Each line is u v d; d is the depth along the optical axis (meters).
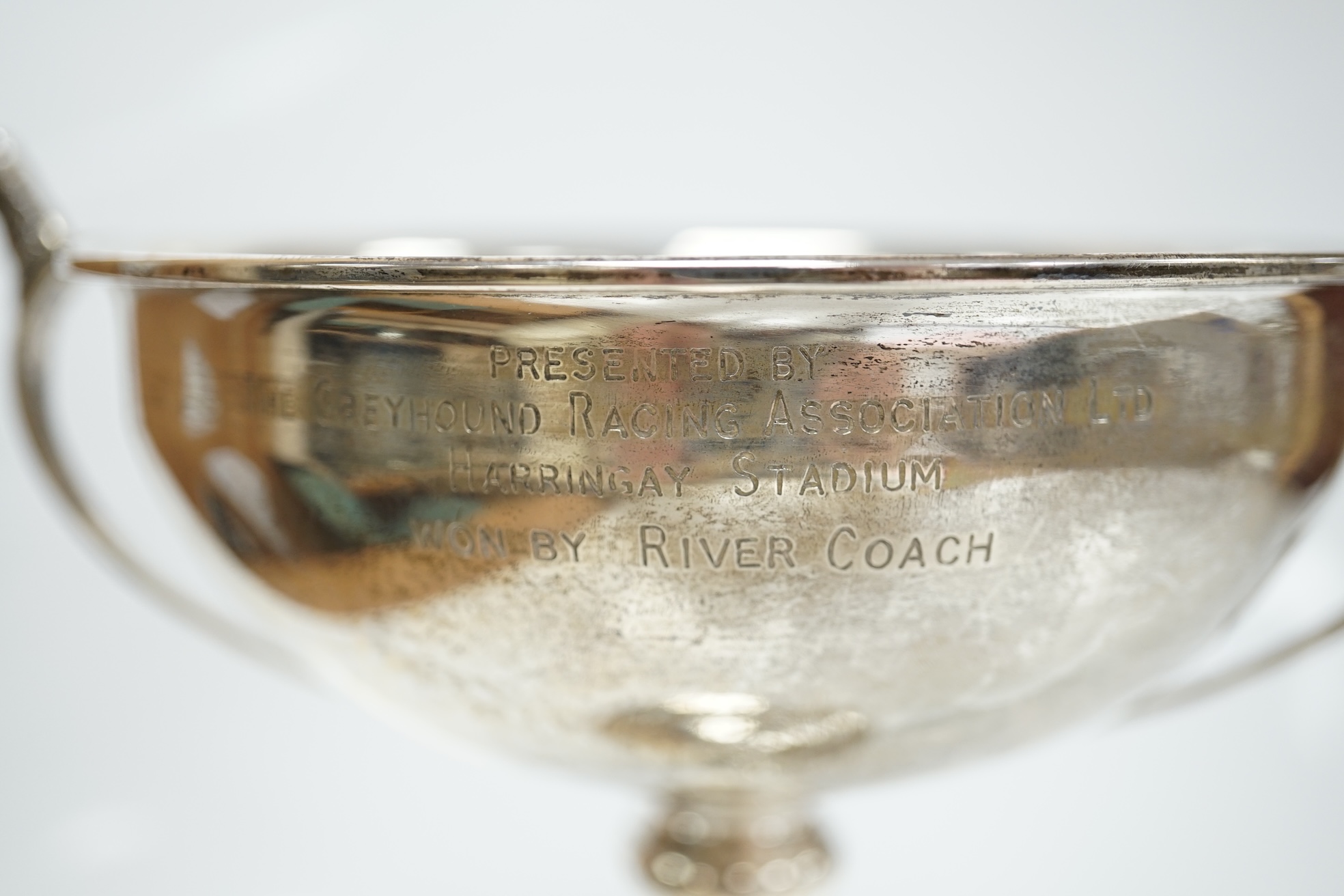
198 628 0.63
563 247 0.84
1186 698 0.59
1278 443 0.44
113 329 1.01
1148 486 0.41
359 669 0.50
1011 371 0.39
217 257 0.40
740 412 0.39
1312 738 0.92
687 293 0.37
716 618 0.41
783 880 0.62
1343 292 0.43
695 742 0.46
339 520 0.44
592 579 0.41
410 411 0.41
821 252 0.87
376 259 0.38
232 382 0.45
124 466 1.01
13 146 0.53
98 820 0.94
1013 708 0.46
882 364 0.39
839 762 0.48
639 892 0.88
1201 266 0.38
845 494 0.39
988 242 0.85
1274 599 0.94
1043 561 0.41
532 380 0.39
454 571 0.42
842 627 0.41
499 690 0.46
